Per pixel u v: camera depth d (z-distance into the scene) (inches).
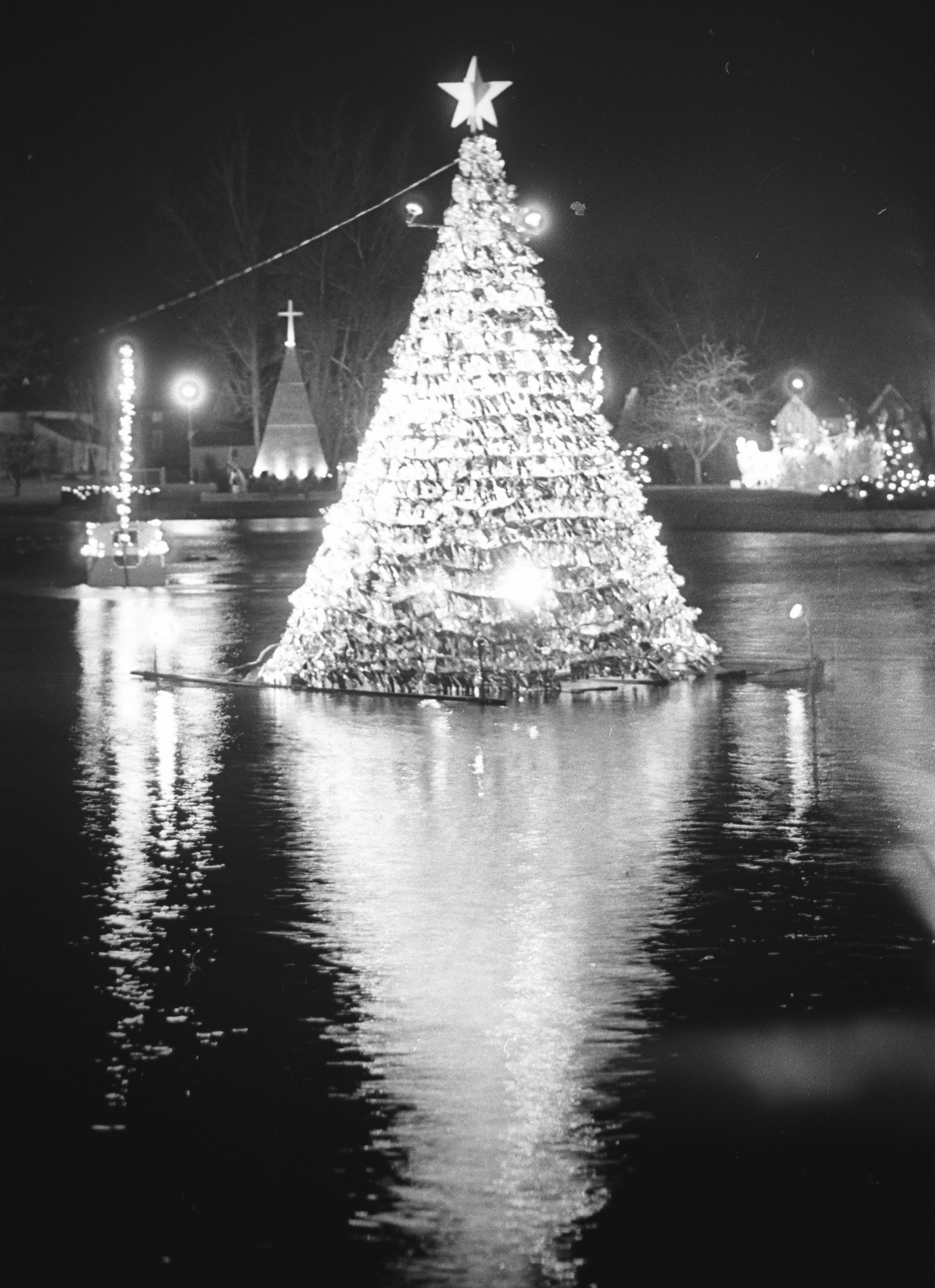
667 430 2972.4
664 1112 246.1
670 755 501.0
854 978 299.6
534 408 638.5
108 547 1092.5
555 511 632.4
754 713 576.4
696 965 307.0
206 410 3228.3
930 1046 268.5
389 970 305.3
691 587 1073.5
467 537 626.8
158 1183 226.5
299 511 2258.9
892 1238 213.6
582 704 598.5
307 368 2925.7
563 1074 258.5
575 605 633.0
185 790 456.8
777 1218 217.6
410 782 464.4
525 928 328.5
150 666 705.0
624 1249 210.8
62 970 306.5
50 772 480.4
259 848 391.5
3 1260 209.6
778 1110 246.2
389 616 631.8
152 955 314.5
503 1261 208.1
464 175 653.3
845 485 2164.1
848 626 837.2
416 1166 230.5
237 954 314.8
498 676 620.1
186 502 2418.8
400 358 645.3
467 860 379.9
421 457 633.6
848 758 494.3
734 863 376.8
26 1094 253.6
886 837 399.5
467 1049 268.5
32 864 379.6
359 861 380.2
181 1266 207.6
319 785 461.7
